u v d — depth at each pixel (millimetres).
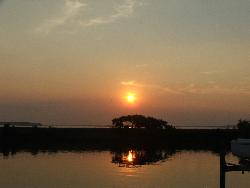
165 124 98312
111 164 52844
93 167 49906
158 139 91812
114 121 101062
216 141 87625
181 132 92750
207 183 39125
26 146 79188
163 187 36781
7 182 38844
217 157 62781
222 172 22938
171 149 77688
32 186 37094
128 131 93250
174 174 44656
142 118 100188
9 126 90875
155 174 44250
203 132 91500
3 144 82375
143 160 58156
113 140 92500
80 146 81438
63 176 42688
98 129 93250
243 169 22688
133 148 79000
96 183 38719
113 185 37688
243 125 72938
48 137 90062
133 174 44656
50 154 64812
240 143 33438
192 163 54906
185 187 37219
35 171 46125
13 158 58375
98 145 84188
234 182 39500
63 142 89188
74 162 54656
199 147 83000
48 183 38500
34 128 92250
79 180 40500
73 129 92625
